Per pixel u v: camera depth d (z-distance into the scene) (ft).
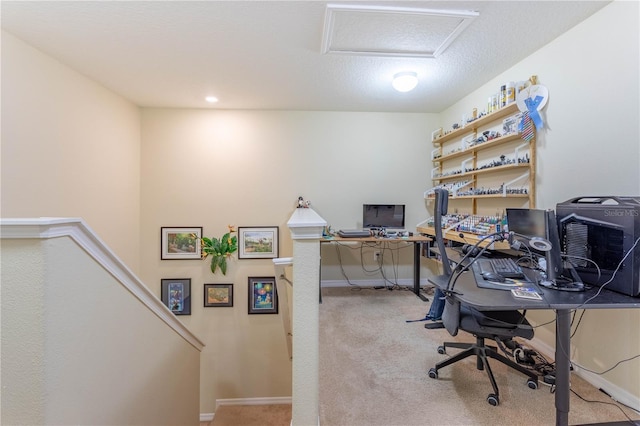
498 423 4.56
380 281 12.67
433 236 11.06
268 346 12.19
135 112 11.54
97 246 3.31
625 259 4.02
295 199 12.51
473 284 4.54
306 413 3.59
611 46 5.40
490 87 9.11
